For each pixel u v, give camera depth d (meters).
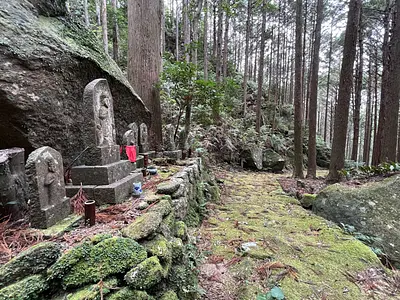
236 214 4.18
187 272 1.87
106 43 9.31
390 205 3.54
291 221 3.85
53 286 1.18
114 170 2.30
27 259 1.16
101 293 1.12
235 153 10.16
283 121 16.36
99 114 2.30
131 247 1.35
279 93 17.73
